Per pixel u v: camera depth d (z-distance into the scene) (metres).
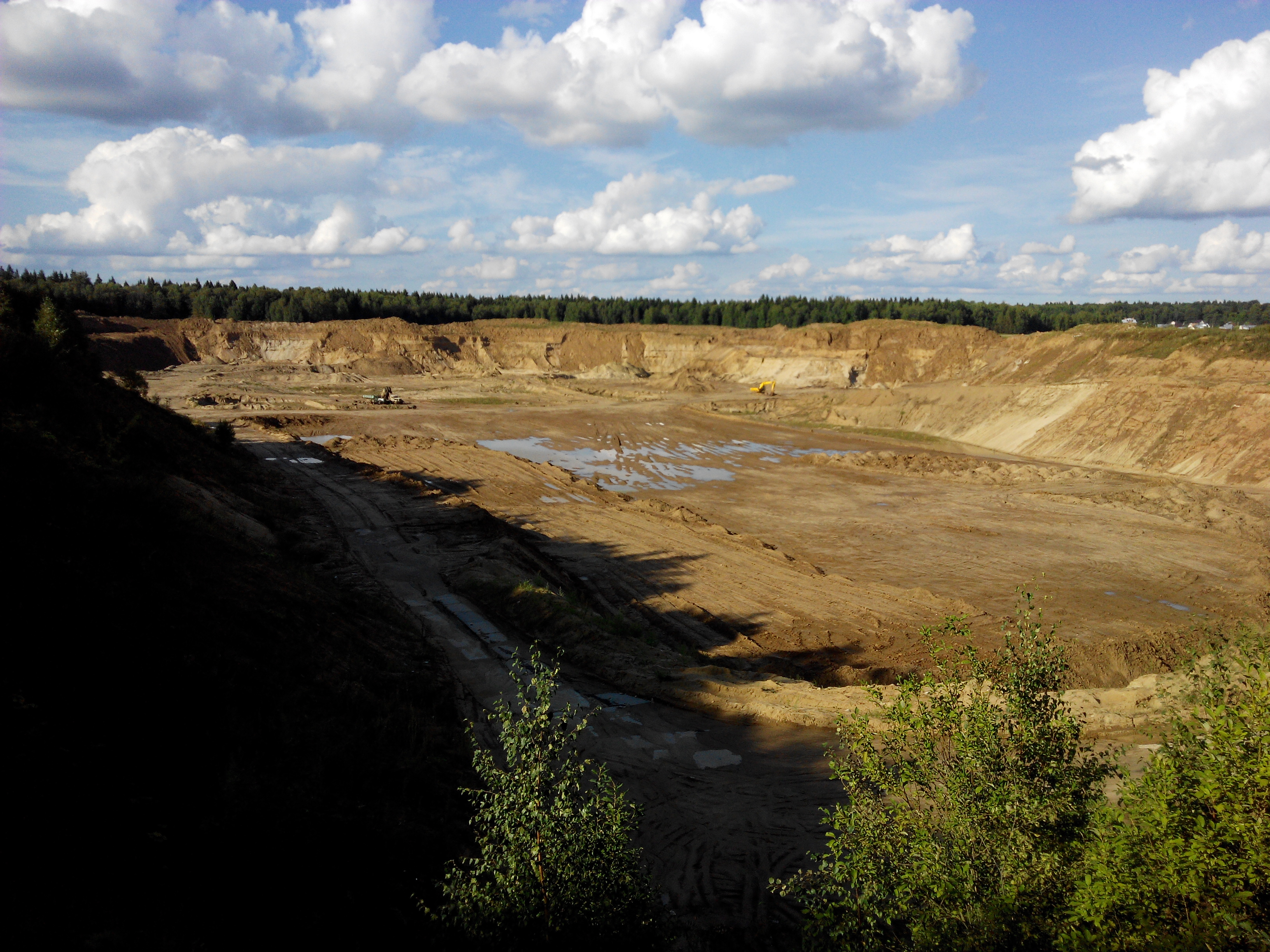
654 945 7.15
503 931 6.38
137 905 6.21
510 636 21.94
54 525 11.82
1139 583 33.12
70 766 7.35
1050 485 52.38
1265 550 37.41
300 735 10.55
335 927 7.09
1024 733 6.79
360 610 18.94
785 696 17.75
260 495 34.59
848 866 7.12
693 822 12.25
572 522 41.38
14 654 8.47
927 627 8.04
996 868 6.36
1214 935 5.02
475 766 7.19
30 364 20.45
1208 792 5.52
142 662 9.88
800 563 35.03
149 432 27.14
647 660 20.36
